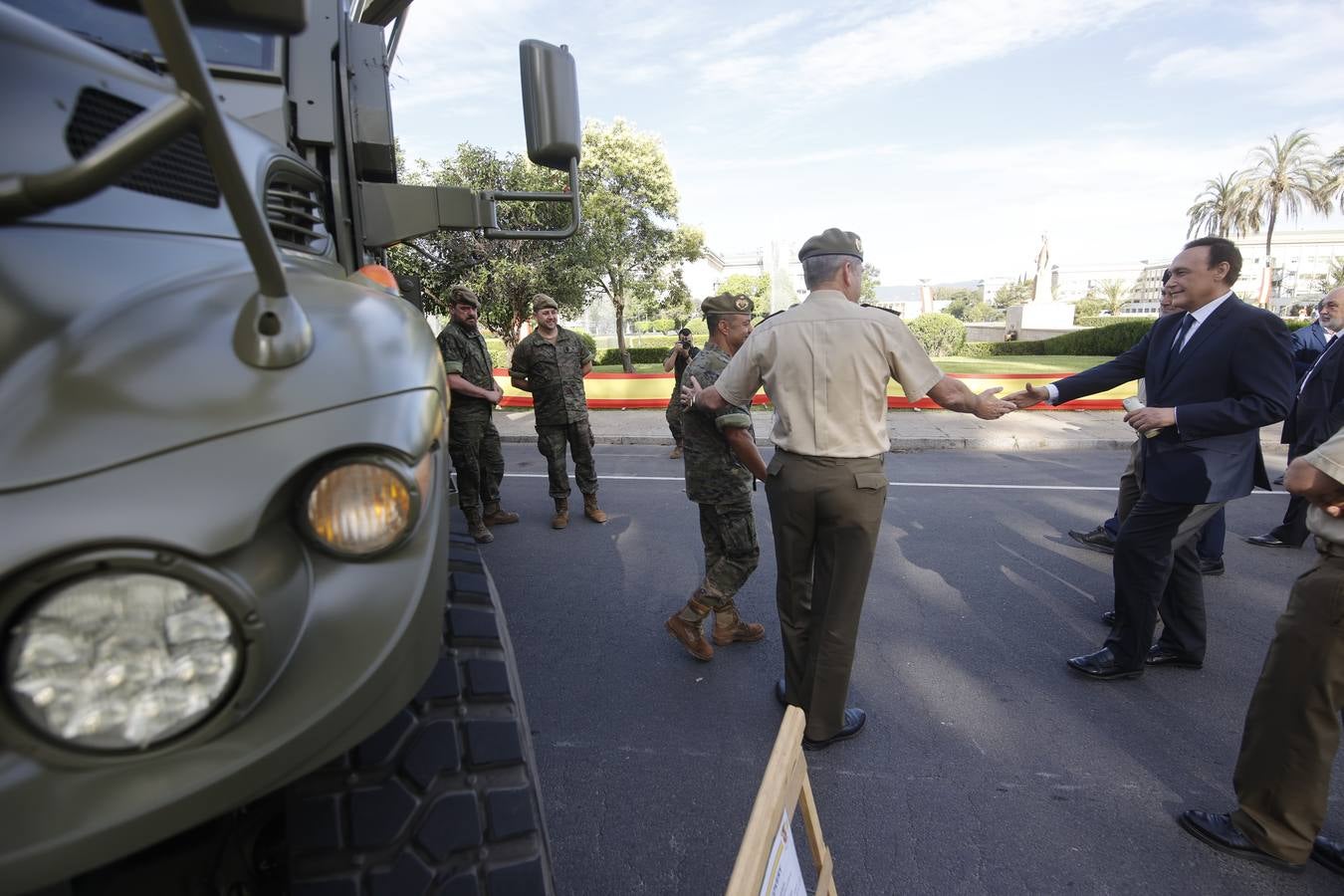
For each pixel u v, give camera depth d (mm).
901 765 2533
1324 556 1897
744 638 3488
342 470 871
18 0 1575
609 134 19062
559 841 2182
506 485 6992
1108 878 2014
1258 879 2008
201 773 749
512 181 14750
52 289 912
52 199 706
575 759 2588
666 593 4113
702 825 2252
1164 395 2822
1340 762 2479
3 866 677
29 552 687
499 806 1209
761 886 1001
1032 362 21141
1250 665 3205
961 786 2410
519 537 5230
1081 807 2303
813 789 2406
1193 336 2764
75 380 806
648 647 3455
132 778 733
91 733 715
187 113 715
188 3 792
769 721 2814
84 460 742
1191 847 2127
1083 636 3510
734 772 2508
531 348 5250
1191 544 3057
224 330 930
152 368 842
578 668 3256
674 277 22375
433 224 2863
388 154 2785
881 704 2924
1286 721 1935
